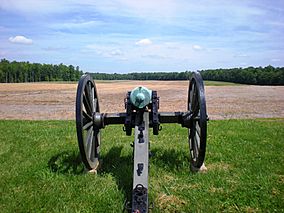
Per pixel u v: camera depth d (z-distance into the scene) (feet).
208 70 348.18
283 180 15.84
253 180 15.79
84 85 15.57
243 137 26.76
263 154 20.81
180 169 17.66
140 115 16.51
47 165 18.52
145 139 15.08
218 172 17.02
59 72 384.47
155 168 17.71
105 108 65.31
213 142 24.49
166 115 17.72
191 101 18.22
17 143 24.76
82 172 17.29
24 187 14.93
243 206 13.08
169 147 22.80
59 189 14.64
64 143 24.67
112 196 13.83
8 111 60.59
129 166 18.12
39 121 40.88
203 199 13.60
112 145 23.76
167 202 13.42
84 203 13.21
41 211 12.51
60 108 66.64
